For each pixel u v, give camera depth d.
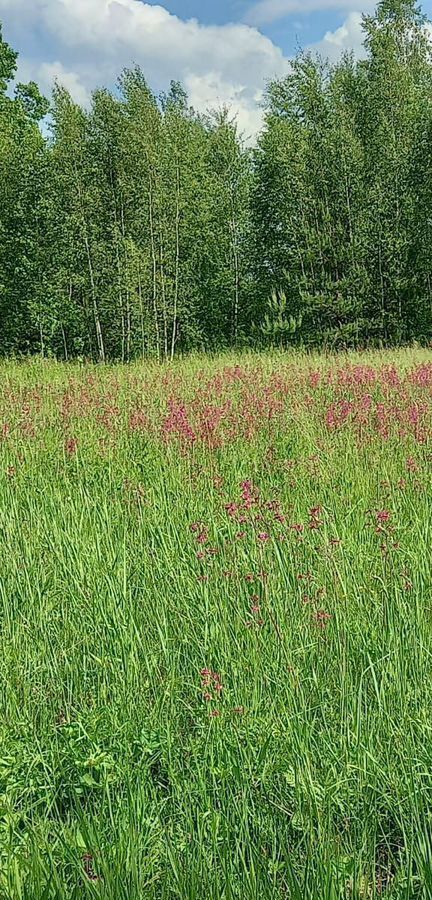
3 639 4.25
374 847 2.71
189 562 5.02
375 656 3.83
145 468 7.89
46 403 12.02
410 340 30.47
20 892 2.48
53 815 3.11
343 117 30.70
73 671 3.94
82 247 29.86
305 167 30.31
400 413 9.24
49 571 5.08
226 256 34.38
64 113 28.86
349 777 3.03
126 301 30.05
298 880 2.58
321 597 4.36
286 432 9.15
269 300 31.27
